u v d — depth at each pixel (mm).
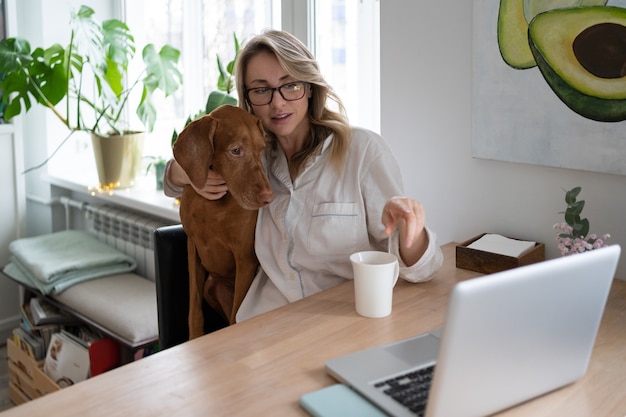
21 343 2793
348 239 1630
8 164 3357
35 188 3590
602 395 1041
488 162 1821
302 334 1267
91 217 3312
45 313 2771
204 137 1519
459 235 1929
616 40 1501
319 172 1672
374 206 1628
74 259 2887
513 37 1676
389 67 2020
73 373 2477
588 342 1048
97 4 3451
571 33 1567
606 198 1608
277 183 1724
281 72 1605
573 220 1511
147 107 3100
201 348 1216
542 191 1721
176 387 1068
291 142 1723
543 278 930
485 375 923
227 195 1644
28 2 3354
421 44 1922
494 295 882
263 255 1683
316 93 1673
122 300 2574
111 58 3029
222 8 3100
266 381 1085
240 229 1659
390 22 1989
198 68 3299
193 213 1695
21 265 2998
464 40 1816
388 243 1586
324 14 2449
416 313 1355
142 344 2338
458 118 1868
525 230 1772
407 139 2012
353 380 1049
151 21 3480
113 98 3496
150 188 3170
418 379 1054
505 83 1715
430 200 1985
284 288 1662
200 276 1825
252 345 1223
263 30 1687
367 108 2410
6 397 2918
